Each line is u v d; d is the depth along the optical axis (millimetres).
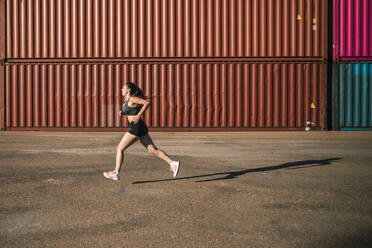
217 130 14617
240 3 14445
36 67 14656
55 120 14719
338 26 14531
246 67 14523
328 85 14703
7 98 14742
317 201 4535
